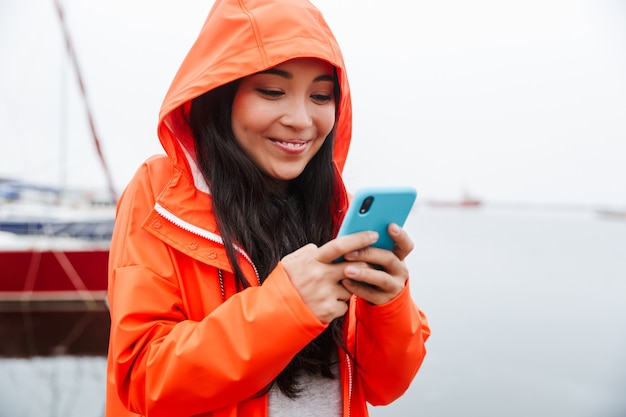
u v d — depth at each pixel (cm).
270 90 85
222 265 83
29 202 838
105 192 885
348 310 98
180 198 86
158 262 82
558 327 734
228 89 88
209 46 90
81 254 827
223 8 90
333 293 69
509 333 695
